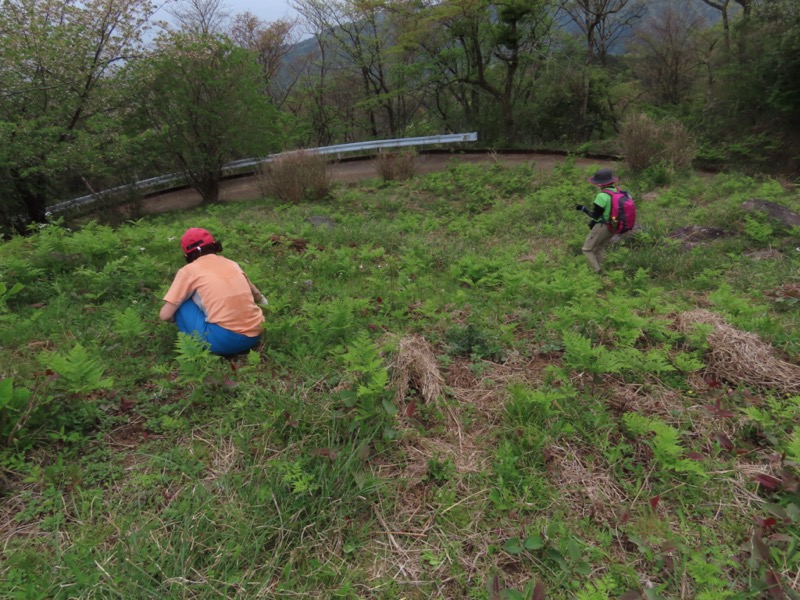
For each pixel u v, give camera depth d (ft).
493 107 81.71
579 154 64.18
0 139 40.55
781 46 51.26
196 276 12.50
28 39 44.09
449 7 66.28
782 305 17.81
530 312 16.70
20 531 7.97
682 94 95.76
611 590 7.48
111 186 56.49
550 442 10.02
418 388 11.64
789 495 8.96
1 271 17.28
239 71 57.67
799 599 7.16
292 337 13.67
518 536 8.36
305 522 8.21
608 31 93.50
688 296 19.84
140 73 49.73
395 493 9.09
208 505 8.32
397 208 44.75
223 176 70.69
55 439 9.57
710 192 38.55
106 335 13.82
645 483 9.35
